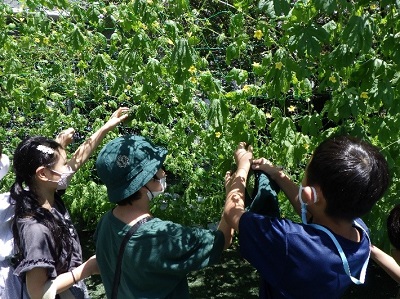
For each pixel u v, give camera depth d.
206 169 3.51
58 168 1.99
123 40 2.77
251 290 3.80
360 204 1.36
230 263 4.21
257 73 2.39
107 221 1.69
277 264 1.40
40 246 1.79
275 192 1.85
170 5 2.49
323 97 3.11
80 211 3.86
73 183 3.68
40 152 1.93
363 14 2.08
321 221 1.45
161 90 2.72
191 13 2.74
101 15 2.97
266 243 1.41
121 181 1.64
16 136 3.95
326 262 1.36
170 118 2.87
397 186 2.44
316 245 1.37
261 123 2.52
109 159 1.67
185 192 3.43
